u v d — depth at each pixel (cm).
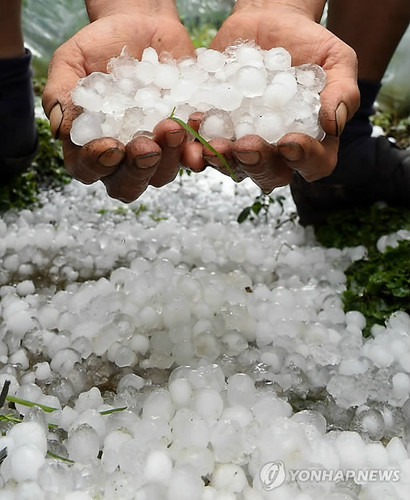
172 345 44
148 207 72
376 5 60
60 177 77
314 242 63
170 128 39
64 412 37
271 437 33
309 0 51
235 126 42
